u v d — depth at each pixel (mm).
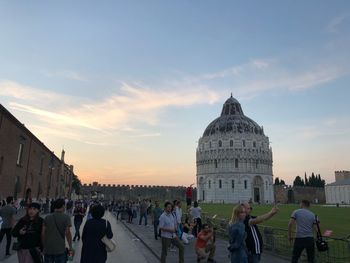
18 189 40031
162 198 168750
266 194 167250
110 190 160250
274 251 15867
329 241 16406
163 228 12258
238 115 179375
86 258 7551
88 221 7855
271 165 174000
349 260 12477
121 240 22078
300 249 10375
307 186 182500
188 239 20688
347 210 79062
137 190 165500
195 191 186750
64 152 90812
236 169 164500
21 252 8125
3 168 34906
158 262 14180
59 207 8602
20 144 41344
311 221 10453
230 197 162125
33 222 8320
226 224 21938
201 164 175875
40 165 53344
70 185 105562
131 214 37156
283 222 38562
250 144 167875
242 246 7965
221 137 169750
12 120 36625
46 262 8328
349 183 163000
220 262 13688
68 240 8555
